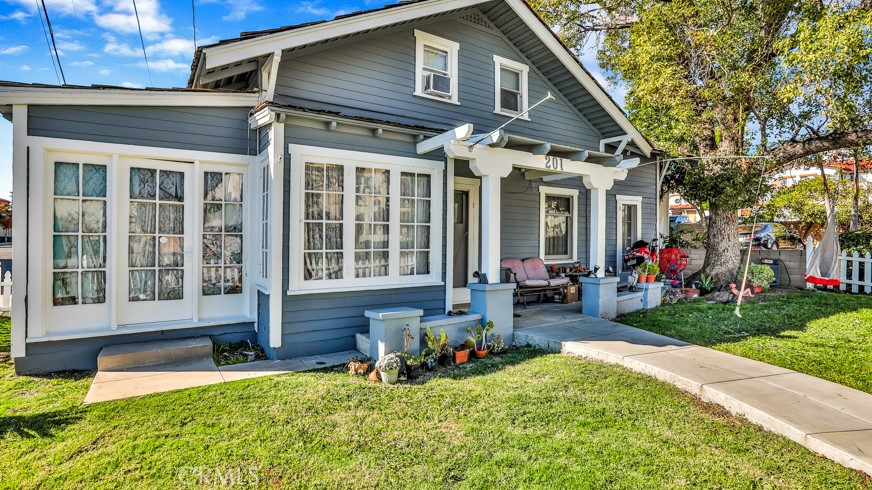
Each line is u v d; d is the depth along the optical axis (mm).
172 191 5734
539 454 3221
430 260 6695
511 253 9172
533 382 4699
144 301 5605
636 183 11141
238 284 6191
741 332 6602
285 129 5453
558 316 7547
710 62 9250
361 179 6074
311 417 3799
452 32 7855
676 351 5445
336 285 5863
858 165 17344
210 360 5383
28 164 4840
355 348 6000
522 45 8656
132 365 5090
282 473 2975
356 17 6168
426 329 5574
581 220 10305
